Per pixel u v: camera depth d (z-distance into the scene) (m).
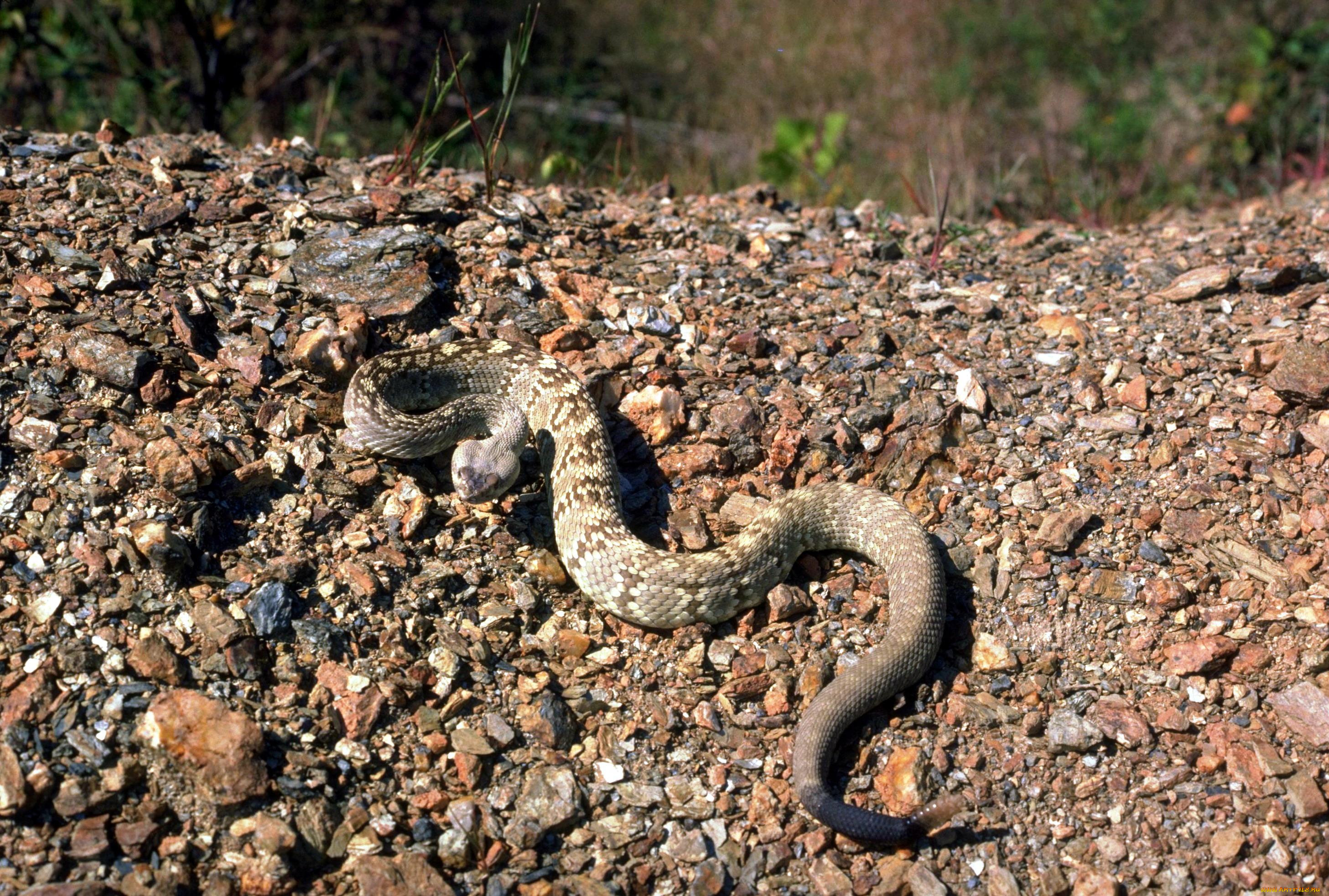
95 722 2.51
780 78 4.57
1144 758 2.57
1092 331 2.88
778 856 2.53
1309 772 2.56
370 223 2.88
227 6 3.71
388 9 4.16
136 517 2.60
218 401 2.69
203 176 2.91
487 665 2.60
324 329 2.74
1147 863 2.53
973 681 2.62
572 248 2.93
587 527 2.65
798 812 2.54
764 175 3.73
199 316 2.74
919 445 2.75
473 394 2.76
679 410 2.75
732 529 2.71
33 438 2.62
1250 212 3.20
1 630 2.54
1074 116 4.34
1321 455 2.73
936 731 2.59
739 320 2.87
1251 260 2.97
